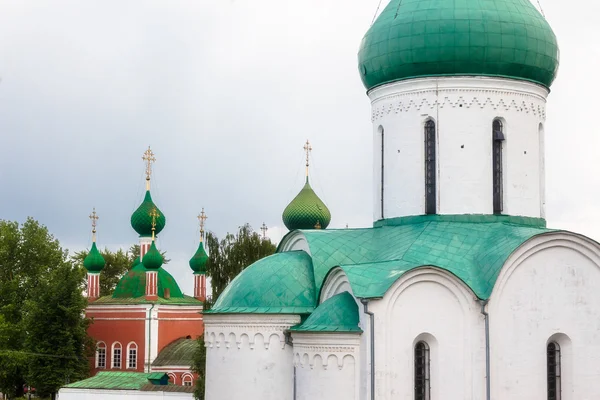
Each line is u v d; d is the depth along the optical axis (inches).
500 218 1660.9
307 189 3198.8
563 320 1528.1
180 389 3036.4
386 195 1742.1
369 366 1425.9
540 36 1699.1
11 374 3885.3
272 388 1601.9
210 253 3181.6
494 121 1691.7
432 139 1699.1
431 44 1672.0
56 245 4340.6
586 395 1537.9
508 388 1485.0
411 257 1540.4
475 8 1678.2
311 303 1625.2
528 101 1712.6
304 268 1669.5
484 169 1667.1
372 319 1425.9
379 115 1772.9
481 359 1464.1
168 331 3907.5
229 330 1638.8
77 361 3764.8
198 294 4301.2
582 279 1541.6
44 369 3693.4
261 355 1614.2
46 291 3791.8
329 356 1461.6
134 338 3875.5
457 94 1678.2
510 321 1493.6
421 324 1454.2
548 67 1726.1
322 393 1462.8
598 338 1547.7
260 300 1635.1
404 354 1443.2
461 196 1662.2
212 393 1656.0
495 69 1673.2
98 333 3951.8
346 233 1711.4
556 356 1550.2
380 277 1475.1
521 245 1488.7
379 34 1742.1
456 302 1471.5
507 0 1716.3
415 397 1454.2
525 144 1701.5
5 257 4188.0
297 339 1509.6
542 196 1747.0
